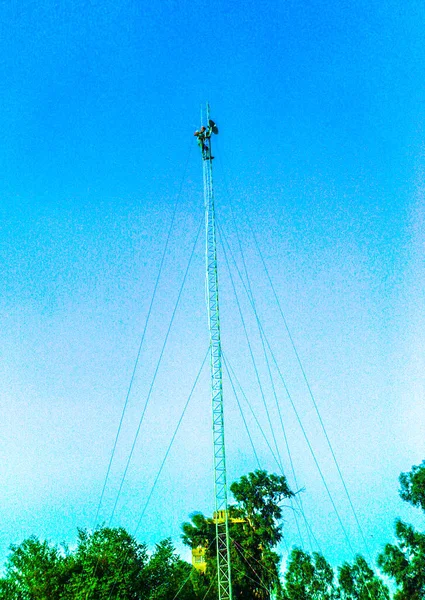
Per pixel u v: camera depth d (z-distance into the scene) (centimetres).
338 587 5688
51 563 3775
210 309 3984
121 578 3641
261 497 5338
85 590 3484
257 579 4966
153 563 3828
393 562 4903
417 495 5097
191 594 4481
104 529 4003
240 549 5041
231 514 5391
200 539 5091
